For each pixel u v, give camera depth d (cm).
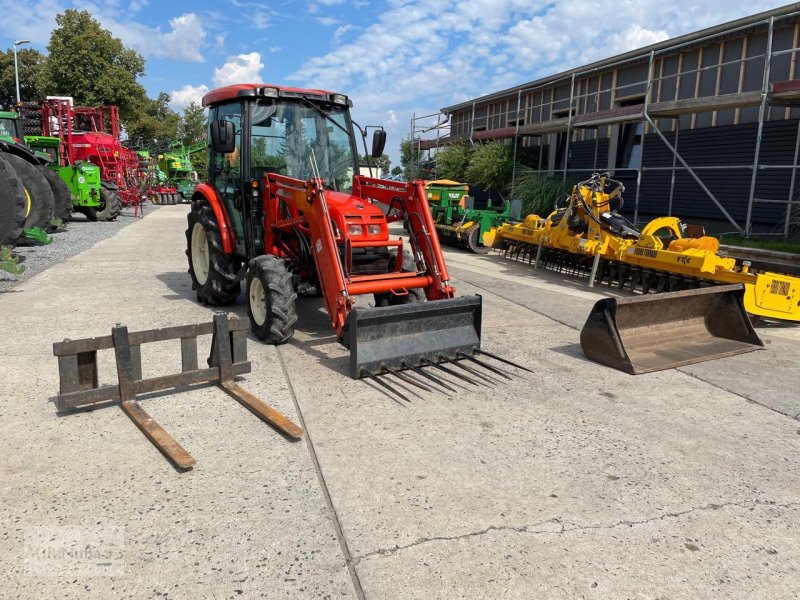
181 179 3441
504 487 324
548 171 1738
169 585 241
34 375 474
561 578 251
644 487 329
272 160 648
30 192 1252
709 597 243
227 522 285
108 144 2138
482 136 2189
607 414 431
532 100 2153
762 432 405
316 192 523
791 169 1181
